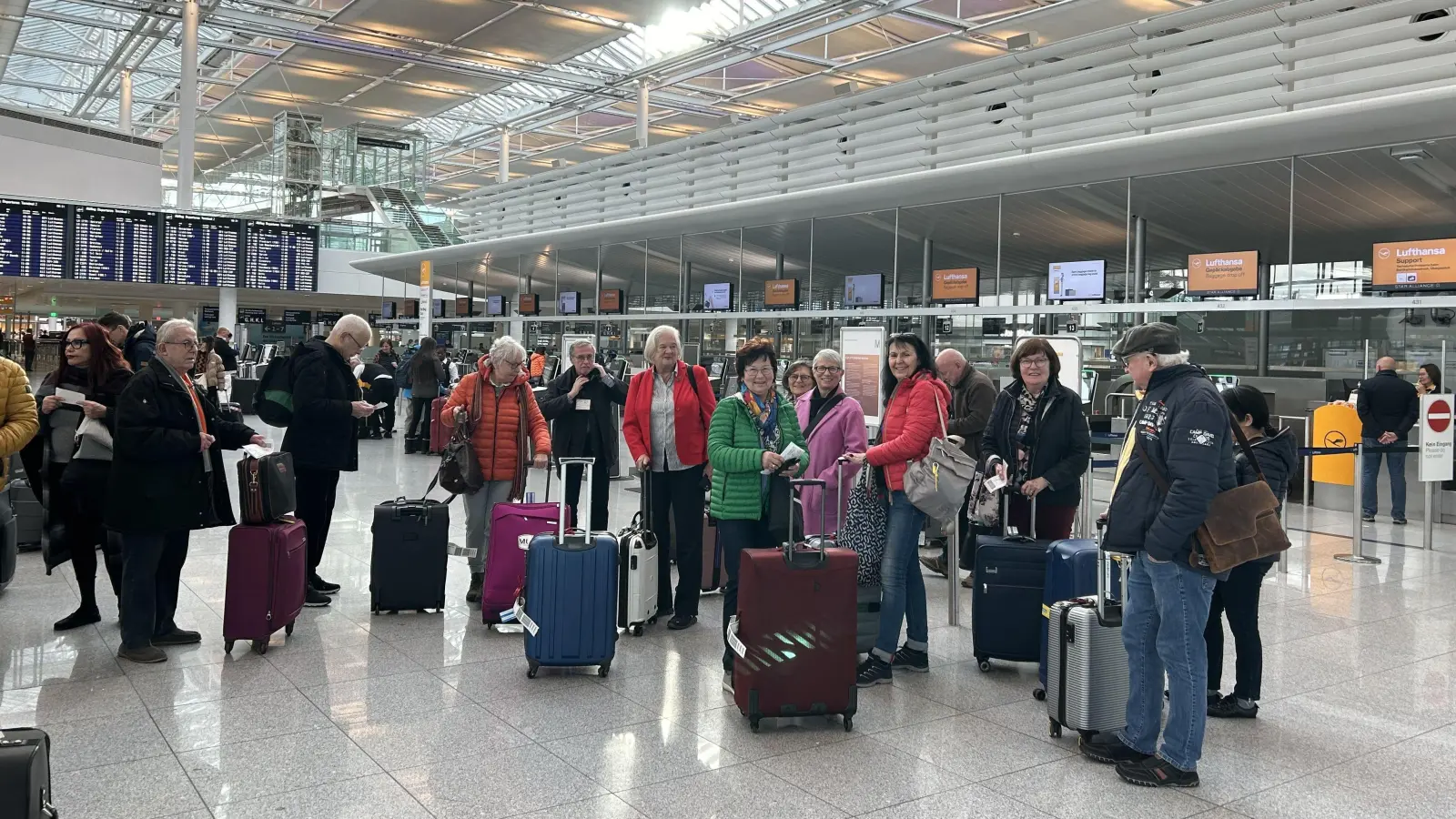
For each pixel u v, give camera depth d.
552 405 7.35
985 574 5.04
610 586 4.85
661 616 6.11
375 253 31.06
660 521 5.96
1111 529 3.80
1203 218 12.19
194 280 24.61
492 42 25.94
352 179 32.59
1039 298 13.55
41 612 5.88
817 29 23.25
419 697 4.55
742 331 17.73
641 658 5.25
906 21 23.09
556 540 4.88
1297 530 10.05
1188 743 3.69
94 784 3.53
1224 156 11.11
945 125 14.22
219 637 5.48
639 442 5.77
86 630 5.54
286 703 4.42
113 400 5.57
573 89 30.27
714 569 6.77
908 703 4.64
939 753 4.01
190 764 3.73
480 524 6.42
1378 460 10.61
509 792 3.54
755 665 4.14
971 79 14.34
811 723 4.32
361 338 6.39
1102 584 4.04
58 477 5.72
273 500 5.19
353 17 24.38
